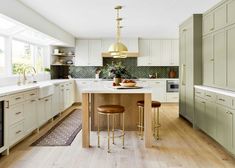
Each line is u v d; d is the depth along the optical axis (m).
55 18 4.98
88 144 3.51
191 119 4.86
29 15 4.13
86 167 2.77
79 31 6.67
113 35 7.41
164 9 4.36
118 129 4.51
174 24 5.75
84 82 7.87
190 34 4.91
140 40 8.19
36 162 2.92
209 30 4.27
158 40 8.20
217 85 3.95
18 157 3.10
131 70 8.45
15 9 3.58
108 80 7.76
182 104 5.59
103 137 4.05
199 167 2.77
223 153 3.25
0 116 3.05
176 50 8.24
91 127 4.54
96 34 7.22
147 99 3.51
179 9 4.37
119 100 4.46
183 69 5.47
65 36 6.70
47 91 4.81
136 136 4.11
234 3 3.31
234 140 2.99
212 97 3.73
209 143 3.71
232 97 3.04
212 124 3.75
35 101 4.23
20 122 3.60
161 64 8.24
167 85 8.05
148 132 3.51
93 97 4.48
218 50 3.88
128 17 4.97
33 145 3.60
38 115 4.38
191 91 4.85
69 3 3.91
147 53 8.22
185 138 3.99
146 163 2.89
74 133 4.30
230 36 3.44
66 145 3.60
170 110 6.86
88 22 5.43
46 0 3.73
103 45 8.00
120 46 4.36
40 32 4.77
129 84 4.01
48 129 4.59
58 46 7.91
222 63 3.73
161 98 8.06
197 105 4.52
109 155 3.17
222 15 3.71
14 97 3.39
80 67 8.34
